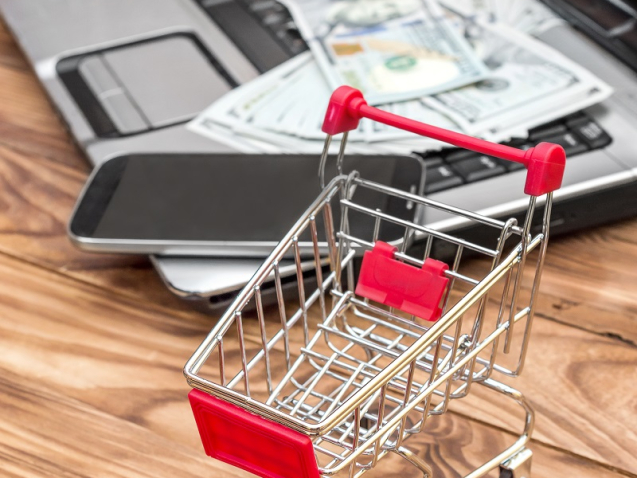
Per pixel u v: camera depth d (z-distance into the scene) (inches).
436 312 20.8
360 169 26.9
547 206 18.3
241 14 36.9
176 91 32.5
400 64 32.6
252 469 17.5
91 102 32.0
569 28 34.7
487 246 26.3
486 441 22.2
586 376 23.6
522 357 20.4
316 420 20.3
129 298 26.9
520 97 30.2
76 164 32.3
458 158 28.1
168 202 26.1
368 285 21.6
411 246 25.0
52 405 23.6
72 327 26.0
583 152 27.6
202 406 16.9
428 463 21.8
